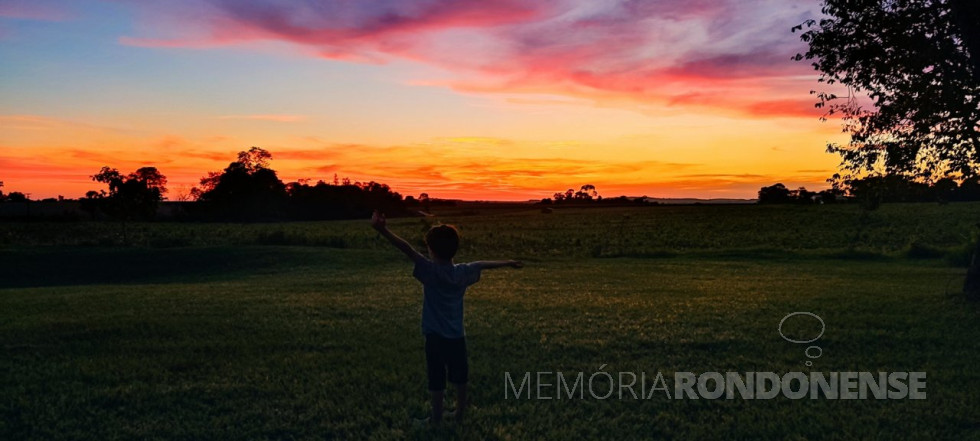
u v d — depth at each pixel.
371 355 8.51
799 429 5.64
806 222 79.44
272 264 31.03
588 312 12.35
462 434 5.39
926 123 14.24
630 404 6.41
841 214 92.69
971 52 12.32
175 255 32.94
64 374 7.54
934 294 14.64
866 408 6.20
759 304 13.42
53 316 12.17
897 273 23.06
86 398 6.58
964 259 26.17
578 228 80.00
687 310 12.55
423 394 6.71
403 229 77.12
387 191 147.88
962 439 5.36
